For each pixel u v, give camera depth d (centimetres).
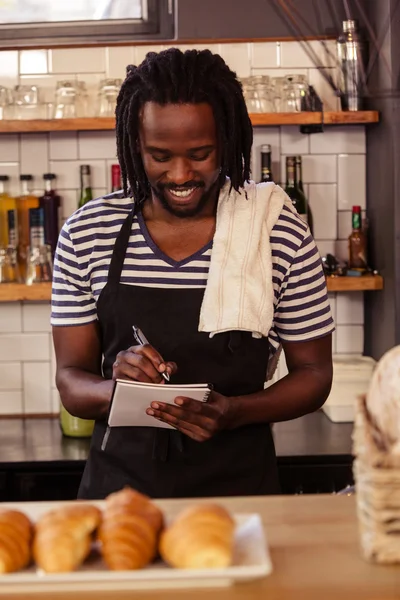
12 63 366
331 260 354
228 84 190
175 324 204
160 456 203
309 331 211
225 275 202
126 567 100
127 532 102
